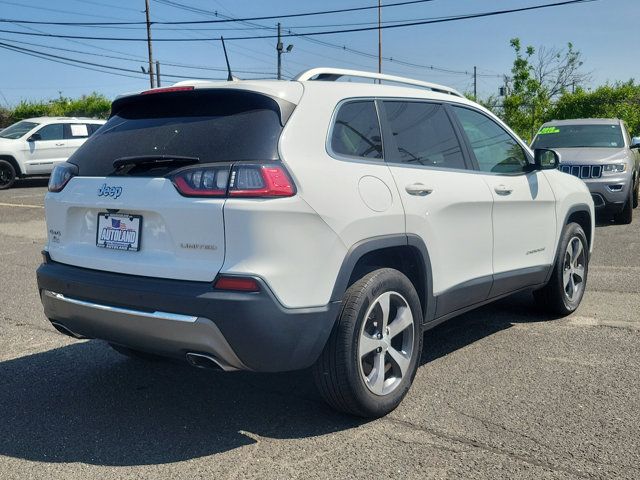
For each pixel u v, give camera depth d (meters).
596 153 11.49
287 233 3.19
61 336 5.39
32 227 11.92
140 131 3.69
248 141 3.29
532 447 3.32
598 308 6.02
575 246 5.79
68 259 3.75
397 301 3.76
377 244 3.60
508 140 5.14
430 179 4.08
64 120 20.05
